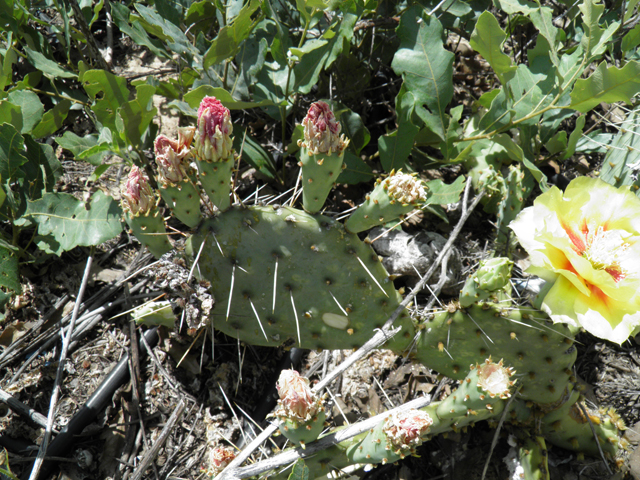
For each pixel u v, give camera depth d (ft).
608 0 1.74
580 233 0.96
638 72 1.04
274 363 1.37
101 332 1.36
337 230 0.97
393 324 1.07
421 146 1.65
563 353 1.06
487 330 1.05
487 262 0.96
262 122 1.65
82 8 1.52
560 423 1.18
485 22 1.14
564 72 1.32
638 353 1.40
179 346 1.33
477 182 1.47
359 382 1.33
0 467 1.17
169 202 0.92
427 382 1.34
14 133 1.21
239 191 1.55
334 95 1.62
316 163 0.87
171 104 1.31
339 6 1.26
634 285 0.91
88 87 1.22
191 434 1.26
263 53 1.33
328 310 1.03
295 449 0.97
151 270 1.01
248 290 1.00
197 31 1.54
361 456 0.94
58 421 1.24
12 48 1.44
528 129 1.46
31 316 1.36
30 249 1.42
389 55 1.65
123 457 1.21
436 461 1.25
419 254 1.40
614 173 1.30
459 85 1.81
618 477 1.24
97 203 1.27
